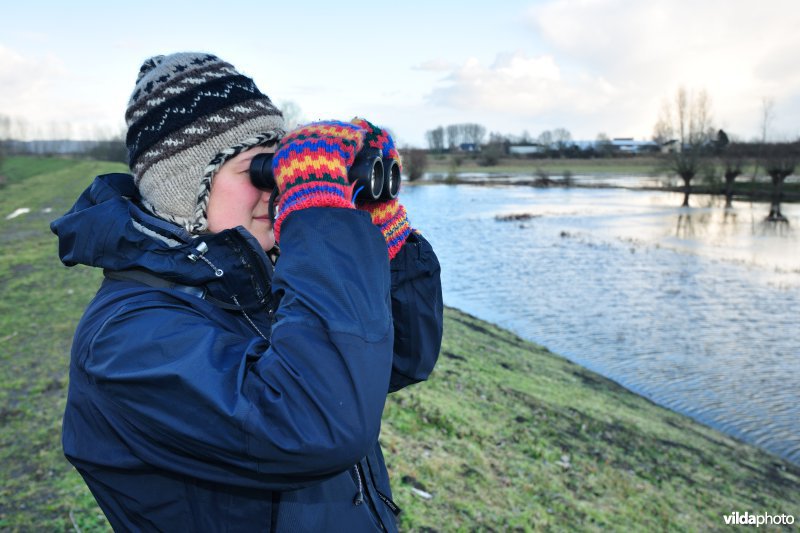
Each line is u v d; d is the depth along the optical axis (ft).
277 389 3.07
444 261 69.82
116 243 3.46
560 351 38.04
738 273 63.57
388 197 4.24
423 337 4.49
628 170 309.22
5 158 226.99
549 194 177.68
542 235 90.94
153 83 3.67
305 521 3.50
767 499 20.27
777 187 171.32
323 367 3.08
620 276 61.93
